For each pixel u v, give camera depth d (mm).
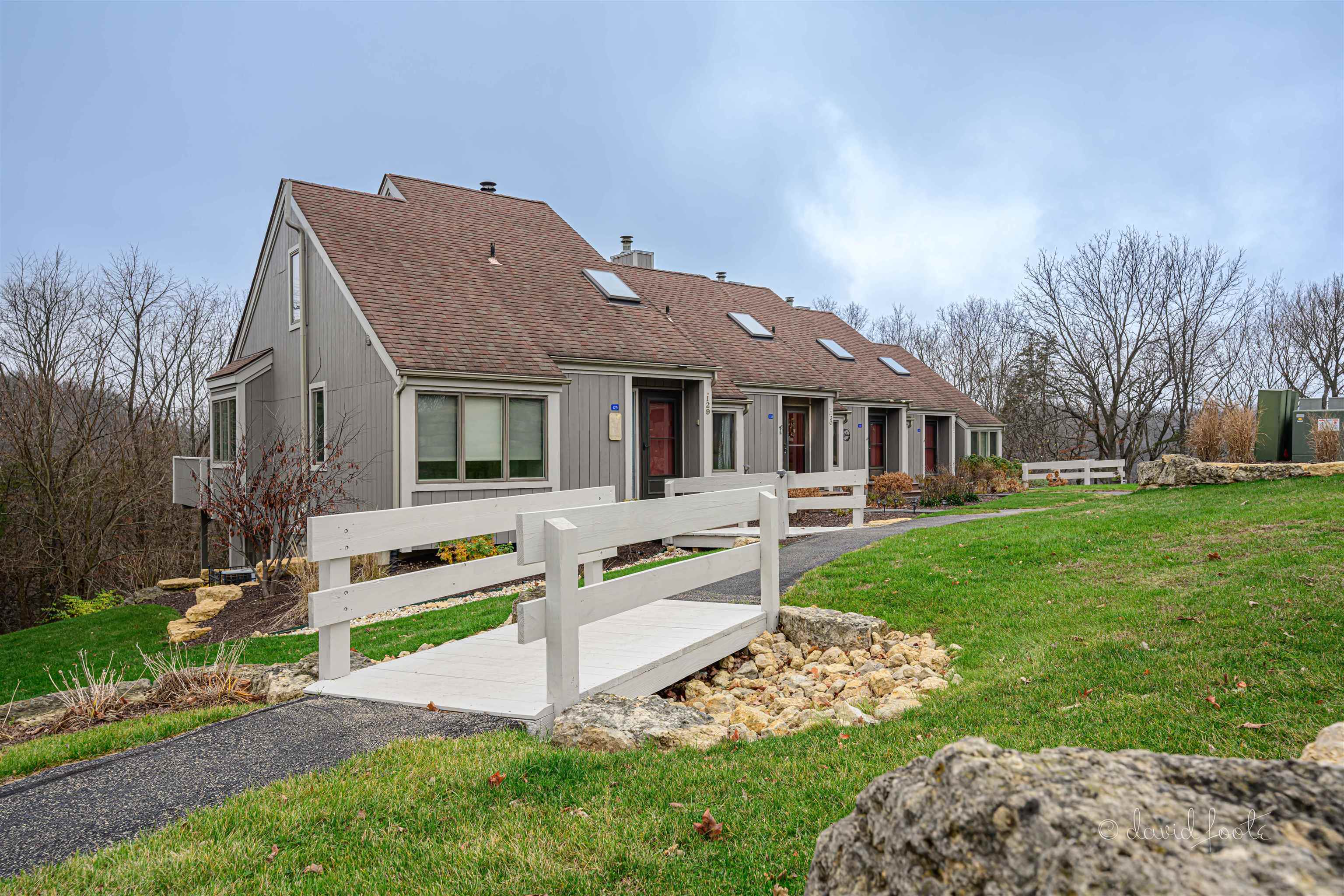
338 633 5500
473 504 6371
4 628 25156
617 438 15258
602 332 15672
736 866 2869
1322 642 4887
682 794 3525
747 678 6625
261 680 5793
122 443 26328
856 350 27938
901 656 6469
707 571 6520
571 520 5031
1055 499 18906
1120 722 4098
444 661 5902
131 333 27938
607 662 5637
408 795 3484
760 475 13258
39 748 4500
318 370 15047
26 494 24484
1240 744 3637
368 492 13281
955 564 9172
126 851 3045
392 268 14438
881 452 26047
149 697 5824
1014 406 43719
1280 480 13938
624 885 2781
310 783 3621
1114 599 6922
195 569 27516
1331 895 1263
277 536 12336
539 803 3453
